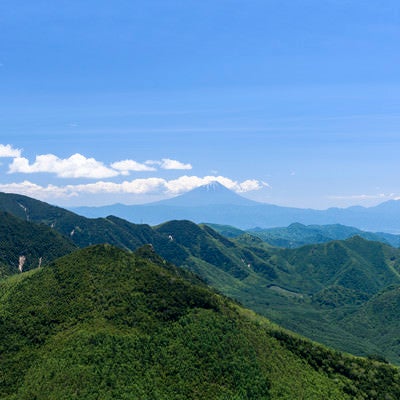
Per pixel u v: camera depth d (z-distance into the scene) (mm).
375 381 170125
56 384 122000
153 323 151250
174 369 134875
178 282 176625
